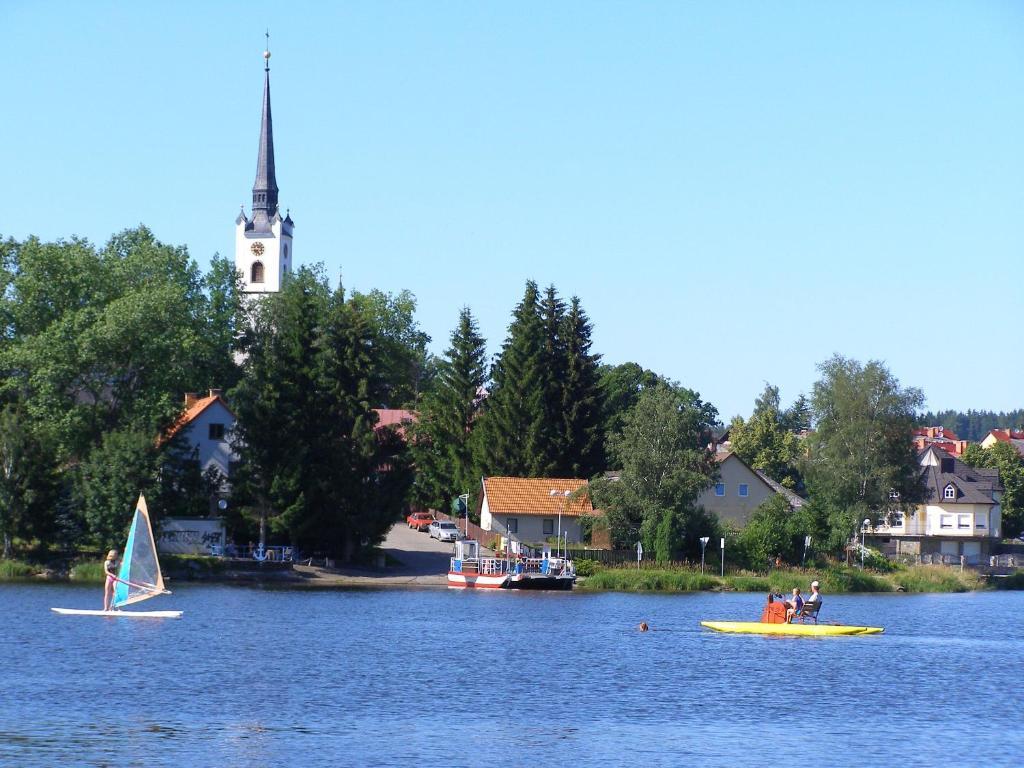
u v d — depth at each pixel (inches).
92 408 5718.5
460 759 2094.0
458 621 4037.9
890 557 7278.5
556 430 7155.5
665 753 2159.2
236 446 5625.0
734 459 7057.1
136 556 3878.0
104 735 2207.2
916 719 2470.5
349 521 5644.7
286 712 2429.9
